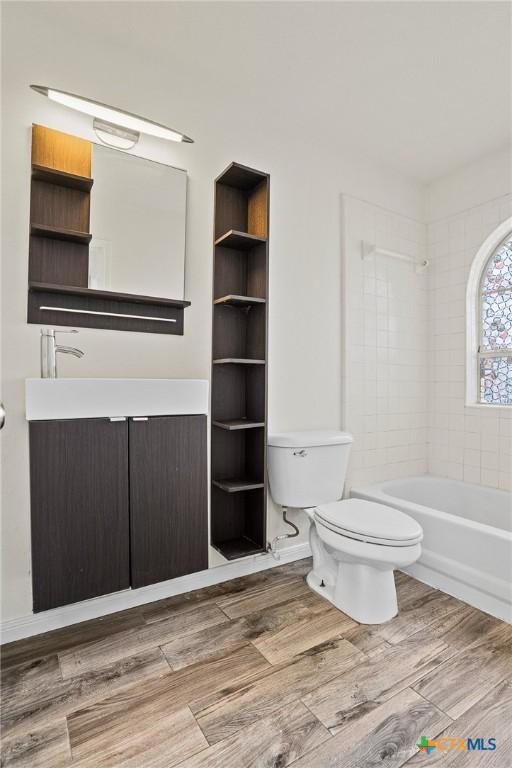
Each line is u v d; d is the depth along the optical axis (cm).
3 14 157
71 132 170
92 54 173
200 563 171
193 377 200
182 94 196
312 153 240
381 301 271
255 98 213
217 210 206
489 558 179
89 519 146
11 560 158
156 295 188
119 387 152
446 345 288
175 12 162
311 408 239
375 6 159
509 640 159
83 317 173
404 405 284
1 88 156
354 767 106
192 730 117
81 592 145
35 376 162
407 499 274
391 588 176
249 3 157
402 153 261
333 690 132
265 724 119
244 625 168
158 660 146
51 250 166
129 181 182
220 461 208
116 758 109
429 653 151
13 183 158
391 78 198
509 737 115
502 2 156
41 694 130
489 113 223
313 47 179
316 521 190
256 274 207
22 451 160
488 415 263
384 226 273
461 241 278
